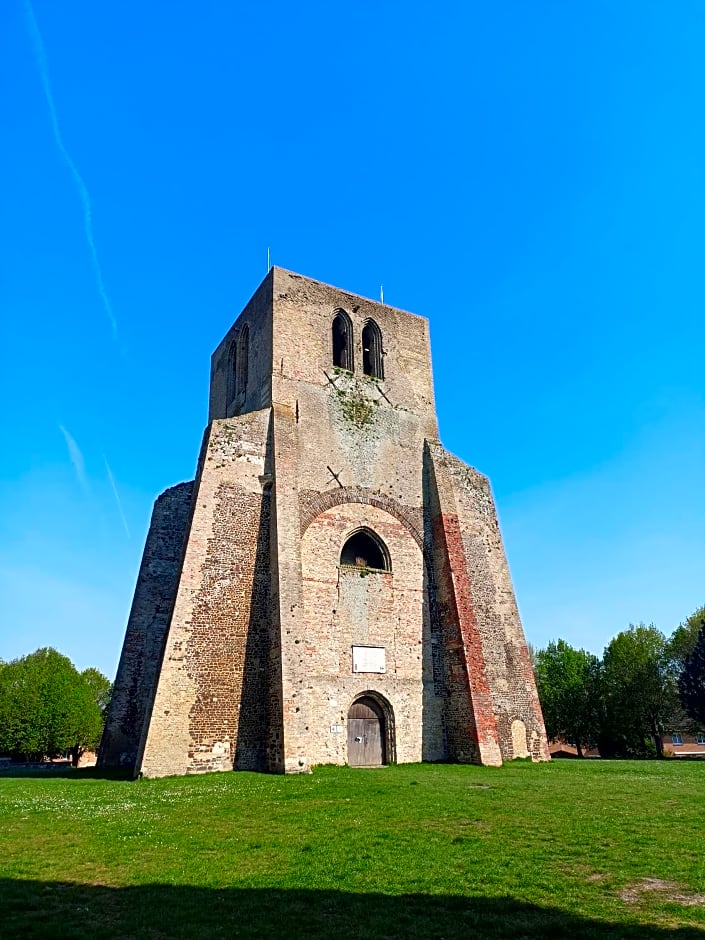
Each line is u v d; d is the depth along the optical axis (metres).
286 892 8.09
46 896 8.07
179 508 31.02
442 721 26.27
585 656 54.41
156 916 7.32
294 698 21.66
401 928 6.96
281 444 26.17
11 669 61.38
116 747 26.97
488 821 12.17
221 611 23.00
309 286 30.84
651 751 49.97
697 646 42.44
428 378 33.06
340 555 26.59
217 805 14.25
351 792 15.81
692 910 7.29
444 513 29.02
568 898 7.78
